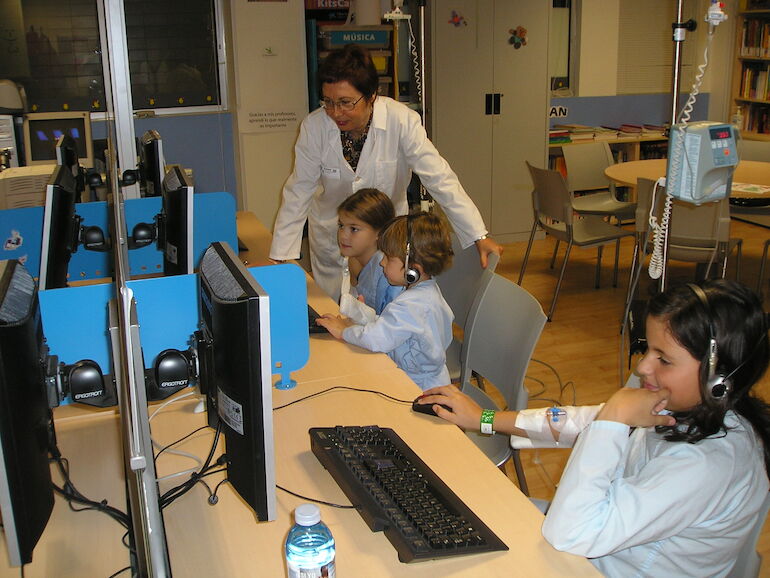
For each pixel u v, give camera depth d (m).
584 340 4.04
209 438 1.60
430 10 5.43
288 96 5.35
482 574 1.14
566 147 5.07
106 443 1.62
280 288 1.78
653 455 1.22
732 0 6.24
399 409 1.70
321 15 5.45
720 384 1.10
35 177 2.81
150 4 5.02
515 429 1.58
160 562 0.89
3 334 0.99
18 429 1.03
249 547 1.24
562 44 6.17
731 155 1.63
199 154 5.33
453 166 5.75
